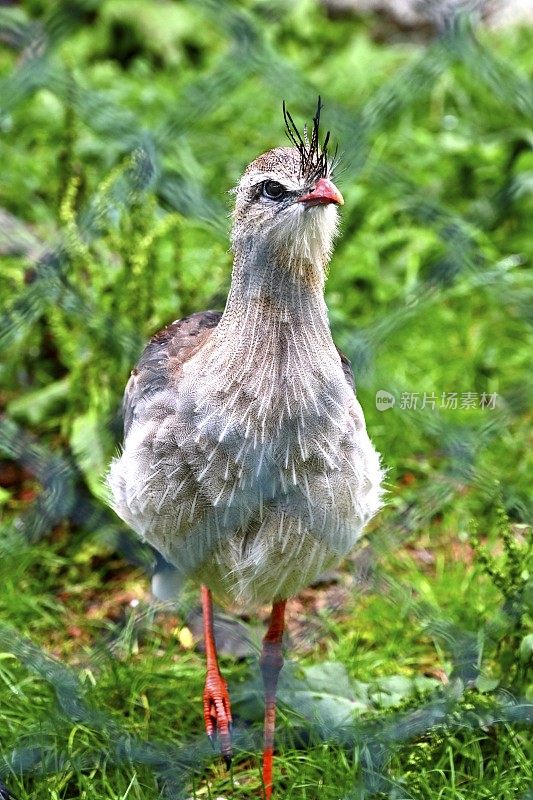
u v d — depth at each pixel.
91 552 8.16
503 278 9.11
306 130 6.71
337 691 6.98
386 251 10.09
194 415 5.77
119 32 12.31
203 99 8.59
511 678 6.73
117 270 8.51
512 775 6.39
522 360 9.46
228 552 5.98
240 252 5.78
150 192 8.26
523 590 6.73
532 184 9.96
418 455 8.85
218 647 7.52
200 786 6.57
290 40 12.34
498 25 12.50
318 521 5.88
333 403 5.80
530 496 8.29
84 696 6.85
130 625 7.46
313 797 6.43
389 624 7.62
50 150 10.34
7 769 6.32
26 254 9.17
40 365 9.22
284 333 5.71
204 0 8.48
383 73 11.65
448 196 10.54
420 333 9.51
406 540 8.10
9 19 10.04
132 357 8.09
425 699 6.68
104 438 7.99
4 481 8.72
